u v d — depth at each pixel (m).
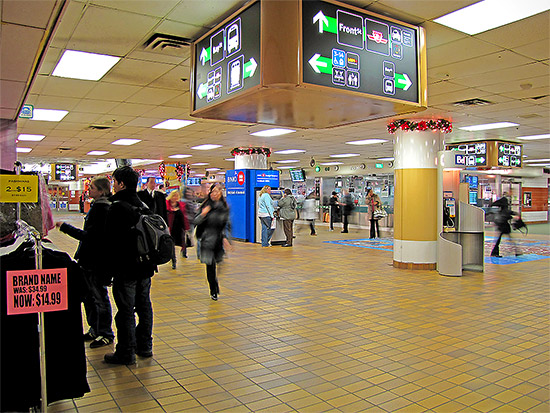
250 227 13.73
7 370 2.75
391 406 3.05
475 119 9.71
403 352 4.13
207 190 8.36
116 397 3.16
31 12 2.78
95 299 4.21
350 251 11.53
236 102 4.19
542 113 9.06
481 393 3.27
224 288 6.90
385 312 5.55
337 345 4.32
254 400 3.12
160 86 7.13
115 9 4.27
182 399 3.13
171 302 6.00
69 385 2.93
